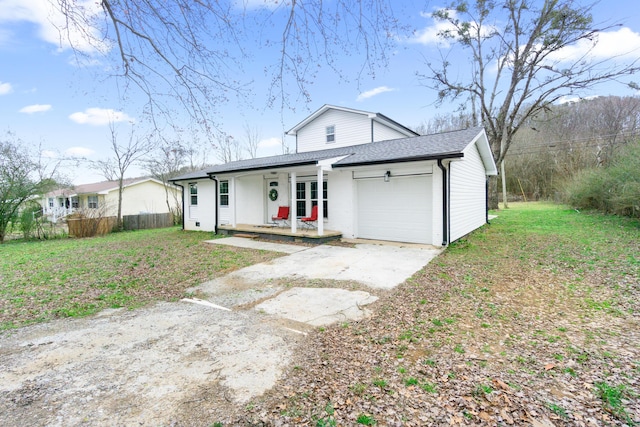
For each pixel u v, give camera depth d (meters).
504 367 2.88
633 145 13.46
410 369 2.90
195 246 10.29
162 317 4.38
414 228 9.44
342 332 3.76
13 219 14.11
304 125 15.88
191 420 2.26
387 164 9.09
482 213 13.07
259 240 11.23
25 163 14.42
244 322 4.13
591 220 12.66
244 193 13.88
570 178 20.70
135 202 25.17
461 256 7.54
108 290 5.72
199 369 2.96
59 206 27.20
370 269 6.64
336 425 2.19
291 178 11.20
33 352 3.36
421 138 11.16
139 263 7.85
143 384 2.72
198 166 25.92
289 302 4.88
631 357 2.97
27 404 2.46
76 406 2.43
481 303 4.57
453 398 2.45
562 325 3.77
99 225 15.74
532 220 13.83
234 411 2.35
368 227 10.41
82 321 4.30
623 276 5.43
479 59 18.56
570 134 27.17
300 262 7.50
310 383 2.71
